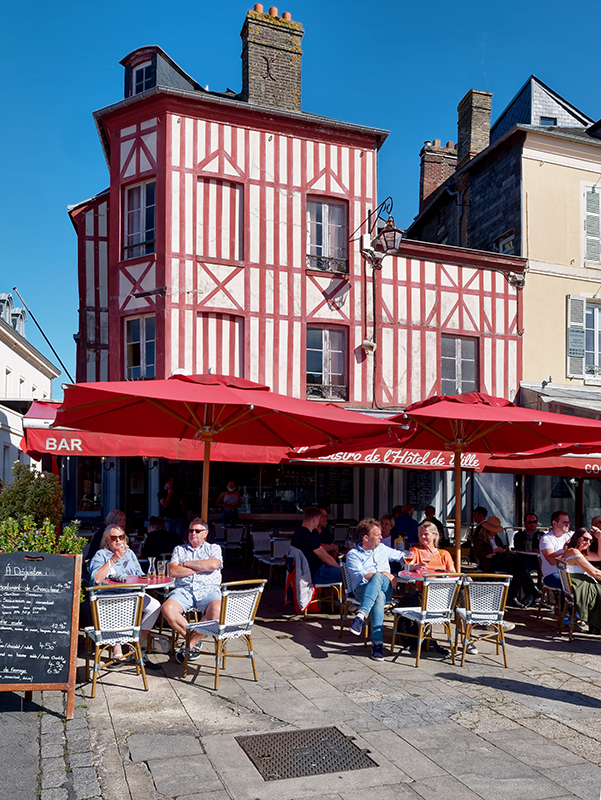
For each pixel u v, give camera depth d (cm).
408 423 732
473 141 1775
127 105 1310
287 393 1347
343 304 1400
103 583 598
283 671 588
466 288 1497
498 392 1505
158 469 1357
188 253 1292
